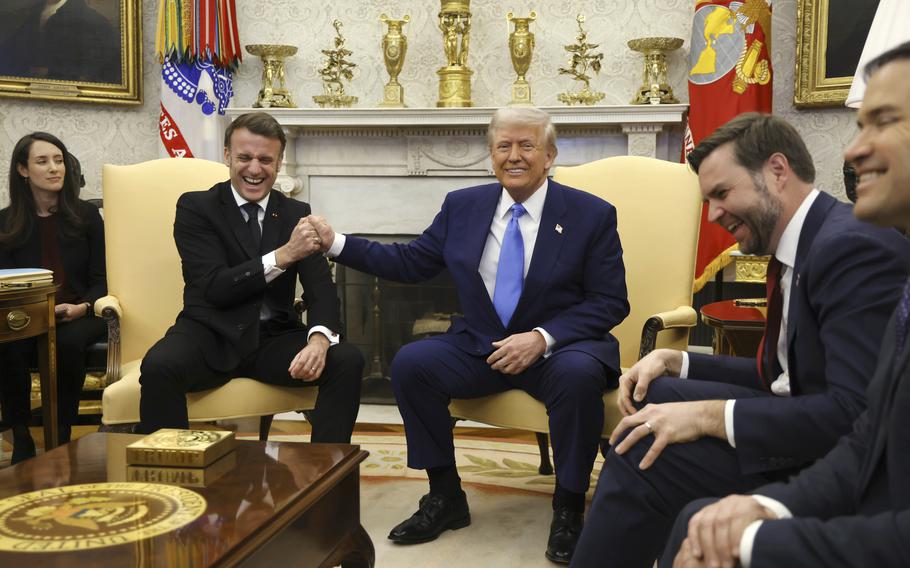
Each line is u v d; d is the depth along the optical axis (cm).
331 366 292
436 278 478
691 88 438
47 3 483
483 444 397
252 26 510
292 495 175
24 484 181
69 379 362
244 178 309
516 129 284
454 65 472
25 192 378
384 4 500
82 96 492
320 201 502
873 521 115
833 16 437
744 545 124
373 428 429
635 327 324
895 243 157
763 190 179
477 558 263
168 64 477
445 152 482
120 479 185
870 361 154
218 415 289
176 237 311
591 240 288
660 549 186
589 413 260
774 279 190
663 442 176
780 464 168
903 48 119
